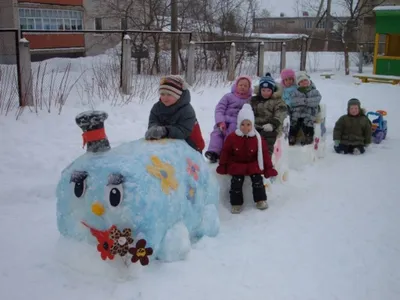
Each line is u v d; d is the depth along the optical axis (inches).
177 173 148.6
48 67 669.3
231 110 229.6
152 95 426.0
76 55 1130.7
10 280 140.3
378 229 181.5
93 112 140.7
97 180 132.4
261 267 148.9
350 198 216.4
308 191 225.3
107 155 139.1
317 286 139.4
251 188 205.3
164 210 138.9
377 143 326.0
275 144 223.5
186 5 797.9
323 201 211.9
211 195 169.9
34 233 173.9
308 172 257.0
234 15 845.8
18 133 288.8
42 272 144.1
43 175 233.1
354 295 135.5
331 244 167.5
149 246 134.4
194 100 438.3
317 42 1198.3
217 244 163.0
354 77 695.7
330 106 465.1
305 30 1380.4
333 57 1013.2
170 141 162.1
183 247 147.9
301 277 144.0
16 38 333.1
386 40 739.4
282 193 220.8
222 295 132.6
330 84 626.2
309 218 191.8
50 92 358.0
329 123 388.2
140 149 147.5
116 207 130.6
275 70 733.9
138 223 131.6
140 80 498.6
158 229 137.1
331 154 298.4
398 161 281.4
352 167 268.4
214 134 224.7
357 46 975.6
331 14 1205.7
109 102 380.5
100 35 1145.4
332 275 146.0
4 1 968.9
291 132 271.4
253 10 875.4
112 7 875.4
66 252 144.3
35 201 207.2
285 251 160.7
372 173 256.5
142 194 131.7
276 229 179.6
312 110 271.9
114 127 323.3
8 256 155.6
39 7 1020.5
